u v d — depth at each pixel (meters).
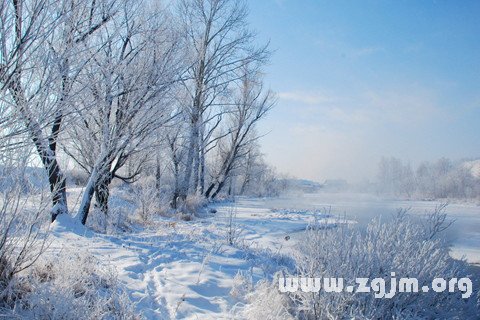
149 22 10.08
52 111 5.12
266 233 13.78
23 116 4.56
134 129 10.16
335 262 4.87
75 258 5.30
